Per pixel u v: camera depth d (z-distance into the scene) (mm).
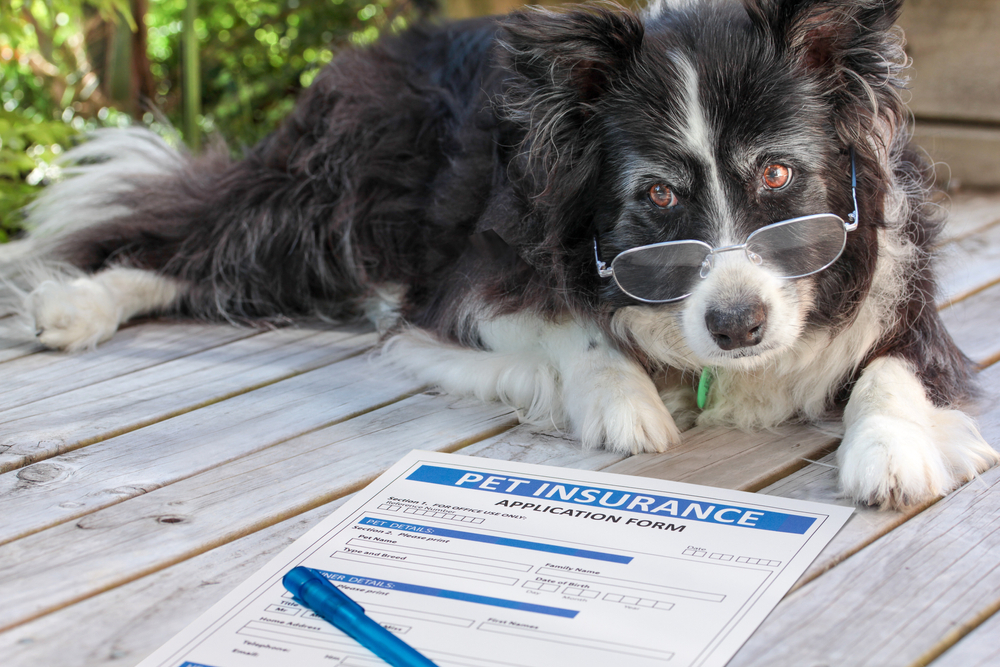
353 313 1396
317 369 1271
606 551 1028
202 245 1375
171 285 1374
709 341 1121
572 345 1200
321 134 1375
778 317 1117
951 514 1056
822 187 1132
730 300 1110
